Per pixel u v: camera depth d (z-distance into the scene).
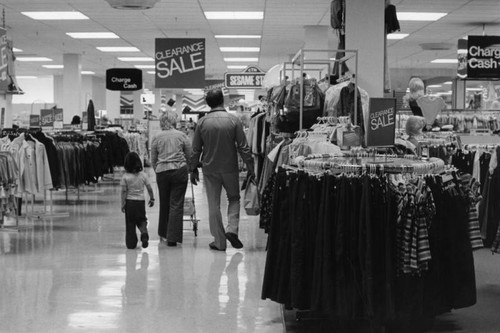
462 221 4.28
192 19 14.37
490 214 6.84
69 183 11.41
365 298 3.95
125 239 8.12
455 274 4.24
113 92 28.64
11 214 9.73
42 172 9.09
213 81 24.42
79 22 14.74
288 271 4.35
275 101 7.20
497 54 12.91
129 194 7.75
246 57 21.97
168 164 7.87
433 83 26.92
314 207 4.17
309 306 4.21
